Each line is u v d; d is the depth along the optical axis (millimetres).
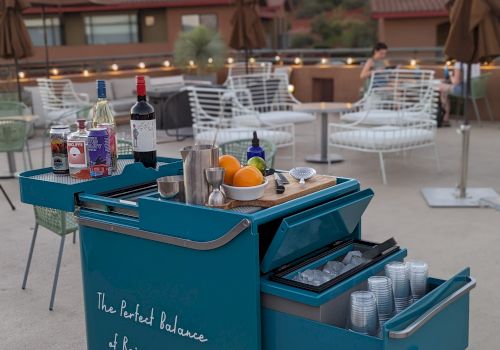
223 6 20031
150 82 10469
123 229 2340
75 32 22297
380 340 1927
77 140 2504
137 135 2639
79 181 2482
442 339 2186
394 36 19453
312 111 6883
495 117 9680
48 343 3178
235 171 2293
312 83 11250
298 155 7539
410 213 5125
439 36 19484
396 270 2266
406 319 1981
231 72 11914
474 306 3424
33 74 11727
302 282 2137
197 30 11875
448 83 9312
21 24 8133
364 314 2070
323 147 7141
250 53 12406
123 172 2566
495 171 6449
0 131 6207
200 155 2189
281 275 2184
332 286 2105
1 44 8109
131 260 2369
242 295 2123
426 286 2320
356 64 11625
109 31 21922
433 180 6152
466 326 2326
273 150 3953
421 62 12398
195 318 2252
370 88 7180
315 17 32344
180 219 2199
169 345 2346
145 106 2637
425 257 4148
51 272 4086
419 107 7129
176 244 2215
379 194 5711
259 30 9734
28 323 3391
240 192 2209
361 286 2227
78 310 3537
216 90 6539
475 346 3021
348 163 7016
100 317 2525
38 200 2529
